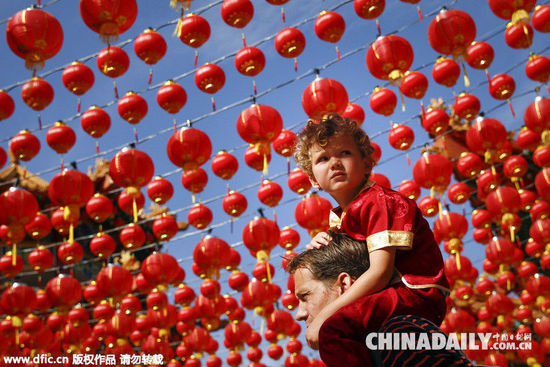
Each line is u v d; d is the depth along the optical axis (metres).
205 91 7.22
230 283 10.12
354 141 2.00
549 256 10.43
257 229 8.33
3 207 7.78
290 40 6.78
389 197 1.88
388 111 7.22
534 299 11.73
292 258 1.94
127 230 8.89
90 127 7.47
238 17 6.50
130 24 6.00
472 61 7.02
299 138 2.12
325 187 2.01
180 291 10.83
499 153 8.00
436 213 8.58
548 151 8.23
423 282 1.77
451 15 6.08
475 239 10.59
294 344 12.20
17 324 10.12
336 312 1.69
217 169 7.96
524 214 16.94
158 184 8.41
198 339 12.26
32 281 17.70
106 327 11.27
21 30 6.01
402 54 6.18
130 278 9.28
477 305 15.84
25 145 7.89
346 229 1.96
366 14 6.32
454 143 14.48
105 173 17.33
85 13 5.83
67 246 8.96
